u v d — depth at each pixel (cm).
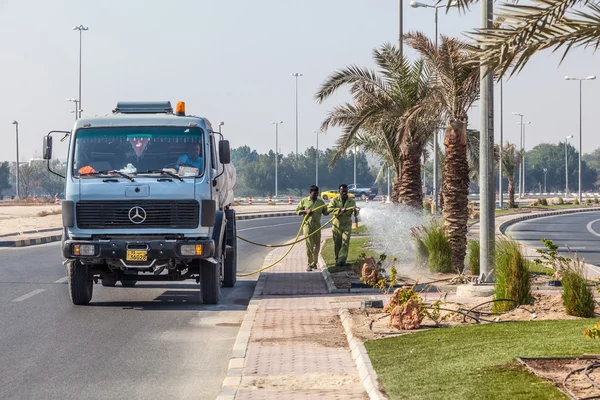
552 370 881
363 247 2891
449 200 2123
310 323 1336
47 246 3247
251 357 1059
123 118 1605
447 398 777
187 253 1554
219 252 1638
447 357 969
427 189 13638
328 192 10762
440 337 1112
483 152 1706
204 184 1577
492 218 1705
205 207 1573
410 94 2975
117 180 1564
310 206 2244
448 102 2180
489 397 771
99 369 1045
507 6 902
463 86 2025
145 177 1566
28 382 971
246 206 8969
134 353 1150
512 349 991
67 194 1570
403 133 2558
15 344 1211
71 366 1061
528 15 896
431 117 2806
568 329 1133
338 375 949
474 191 15388
